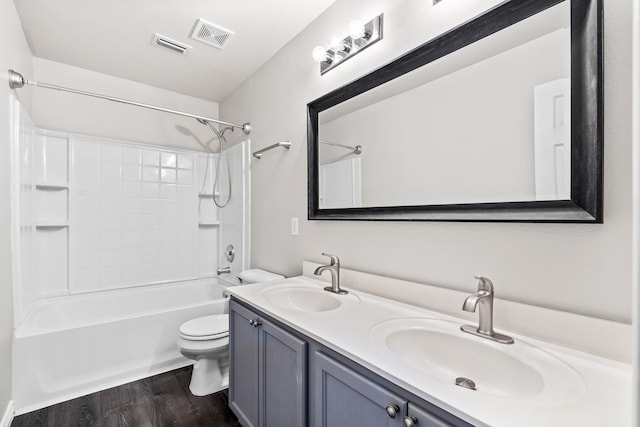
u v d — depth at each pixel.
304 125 1.97
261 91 2.47
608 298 0.80
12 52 1.73
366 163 1.51
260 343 1.33
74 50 2.26
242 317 1.50
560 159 0.87
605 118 0.80
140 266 2.83
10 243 1.71
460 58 1.12
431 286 1.20
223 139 3.11
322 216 1.76
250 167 2.62
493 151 1.03
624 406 0.60
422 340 1.02
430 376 0.72
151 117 2.90
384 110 1.41
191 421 1.63
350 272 1.57
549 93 0.89
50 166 2.42
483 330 0.94
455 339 0.97
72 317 2.41
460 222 1.12
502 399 0.63
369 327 1.03
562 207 0.86
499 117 1.01
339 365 0.91
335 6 1.72
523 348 0.86
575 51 0.84
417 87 1.27
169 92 3.00
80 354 1.88
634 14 0.39
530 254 0.94
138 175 2.83
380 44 1.45
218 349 1.87
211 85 2.86
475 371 0.91
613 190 0.79
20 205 1.85
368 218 1.46
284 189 2.17
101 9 1.79
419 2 1.28
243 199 2.66
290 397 1.14
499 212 1.00
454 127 1.14
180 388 1.95
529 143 0.94
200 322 2.06
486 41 1.05
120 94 2.74
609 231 0.79
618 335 0.76
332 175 1.71
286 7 1.77
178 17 1.86
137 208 2.82
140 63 2.45
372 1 1.49
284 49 2.17
